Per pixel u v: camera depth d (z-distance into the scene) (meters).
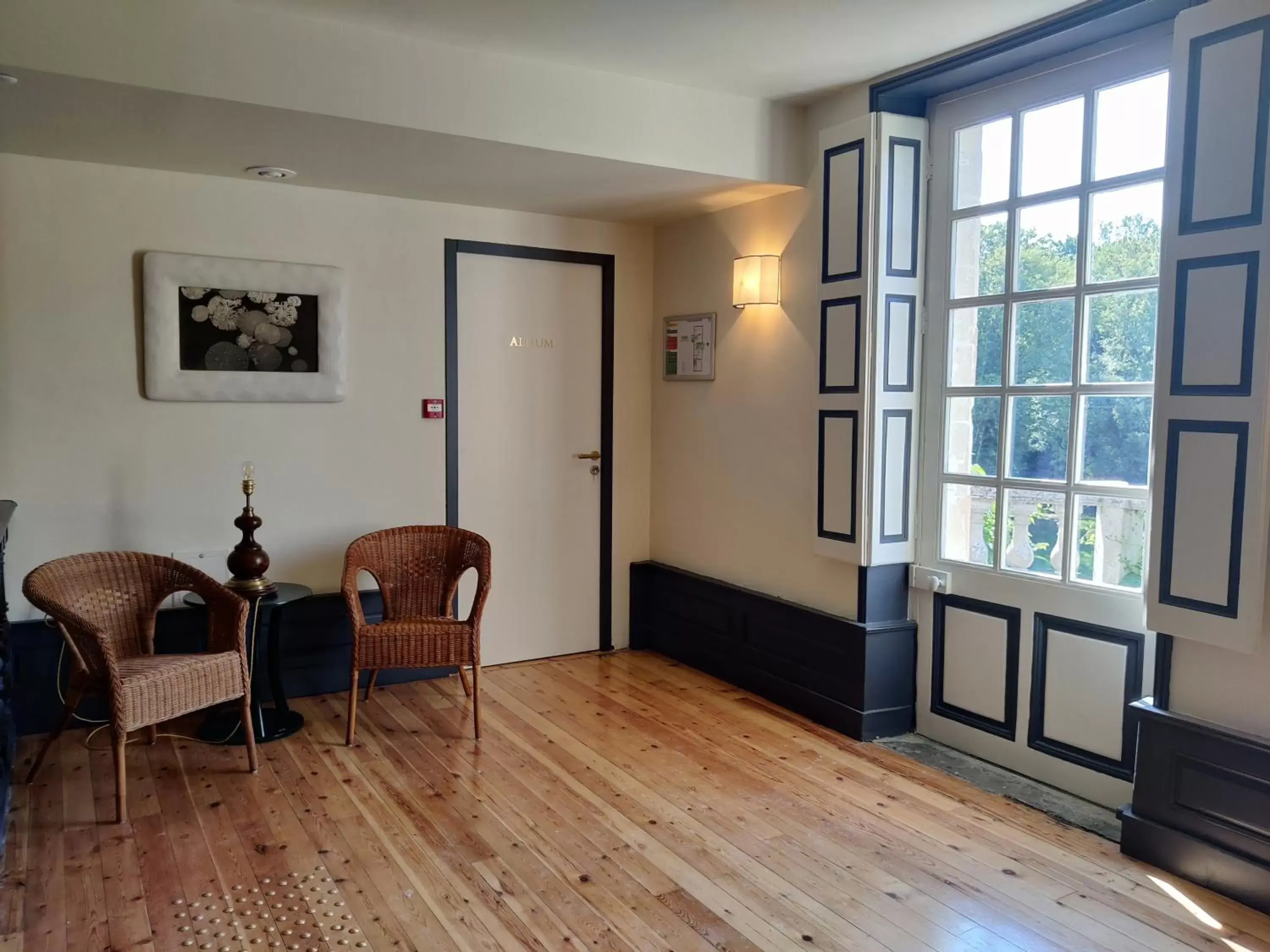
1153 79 2.76
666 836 2.80
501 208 4.29
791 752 3.47
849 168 3.50
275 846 2.71
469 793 3.09
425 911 2.39
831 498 3.66
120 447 3.61
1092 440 2.97
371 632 3.48
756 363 4.11
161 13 2.67
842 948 2.25
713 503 4.42
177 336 3.64
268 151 3.33
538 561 4.59
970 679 3.42
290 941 2.25
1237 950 2.24
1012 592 3.23
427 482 4.25
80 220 3.48
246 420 3.83
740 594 4.18
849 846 2.75
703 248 4.42
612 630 4.82
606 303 4.66
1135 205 2.82
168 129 3.07
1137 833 2.65
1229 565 2.39
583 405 4.66
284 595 3.58
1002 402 3.25
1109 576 2.94
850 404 3.54
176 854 2.66
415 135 3.13
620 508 4.80
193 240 3.68
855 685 3.58
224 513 3.82
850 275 3.52
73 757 3.32
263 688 3.92
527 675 4.38
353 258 4.00
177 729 3.60
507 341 4.41
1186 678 2.56
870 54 3.19
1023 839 2.79
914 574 3.60
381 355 4.09
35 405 3.46
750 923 2.35
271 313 3.81
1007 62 3.09
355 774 3.23
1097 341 2.94
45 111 2.88
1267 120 2.29
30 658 3.48
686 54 3.20
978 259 3.33
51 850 2.67
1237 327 2.36
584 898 2.46
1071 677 3.06
